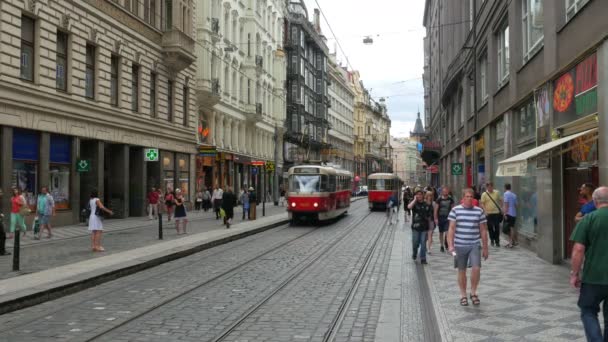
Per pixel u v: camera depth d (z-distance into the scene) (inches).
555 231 530.0
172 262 580.1
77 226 936.3
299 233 940.6
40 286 392.5
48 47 868.0
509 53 750.5
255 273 502.0
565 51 500.1
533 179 631.2
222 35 1670.8
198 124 1534.2
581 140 454.0
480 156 1074.7
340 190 1282.0
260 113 1973.4
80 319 326.3
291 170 1130.7
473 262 355.3
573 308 342.0
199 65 1508.4
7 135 782.5
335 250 685.3
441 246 660.7
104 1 1033.5
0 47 761.0
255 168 1641.2
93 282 438.6
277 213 1480.1
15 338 284.7
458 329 294.8
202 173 1556.3
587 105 439.5
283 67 2416.3
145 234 842.2
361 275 491.2
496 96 871.1
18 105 794.8
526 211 669.9
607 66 389.1
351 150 4323.3
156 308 357.1
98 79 1020.5
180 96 1400.1
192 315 336.5
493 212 686.5
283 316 335.6
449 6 1612.9
